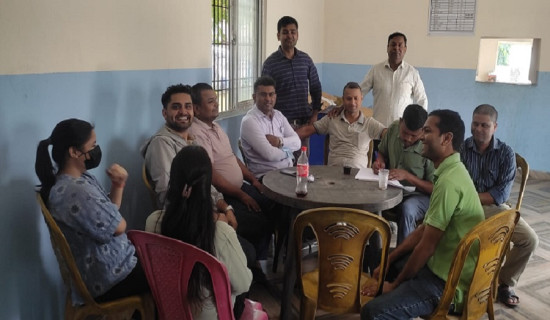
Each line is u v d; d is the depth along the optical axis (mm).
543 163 5312
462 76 5594
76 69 2342
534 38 5113
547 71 5117
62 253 1757
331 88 6504
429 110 5875
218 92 4223
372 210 2297
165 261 1541
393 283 1978
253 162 3303
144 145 2648
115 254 1847
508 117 5418
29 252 2080
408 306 1814
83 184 1771
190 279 1507
